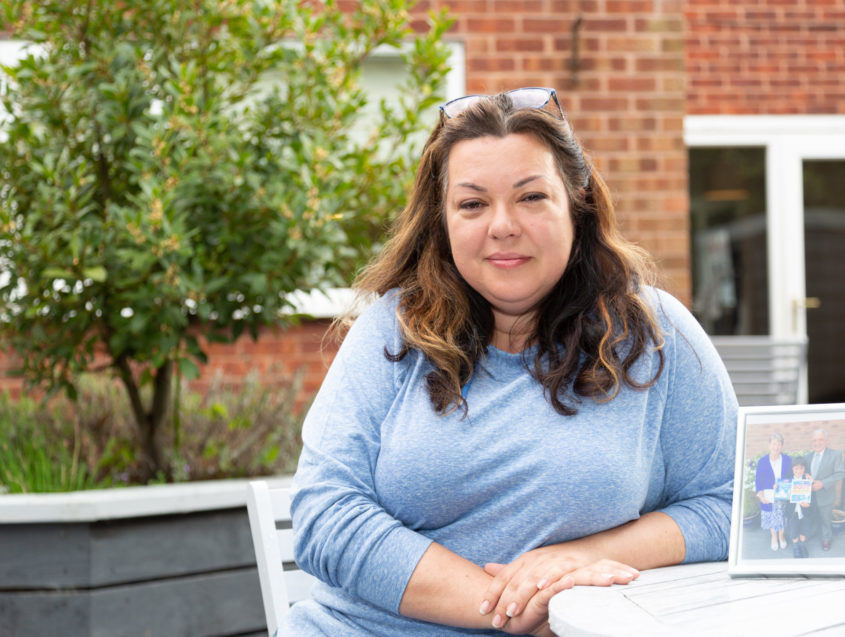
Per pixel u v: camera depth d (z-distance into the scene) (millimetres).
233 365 4781
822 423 1438
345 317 1918
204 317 2963
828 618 1110
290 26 3104
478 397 1586
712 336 6531
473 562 1530
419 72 3352
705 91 6285
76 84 3035
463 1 4719
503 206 1554
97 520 2451
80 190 2926
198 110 2932
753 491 1429
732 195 6492
